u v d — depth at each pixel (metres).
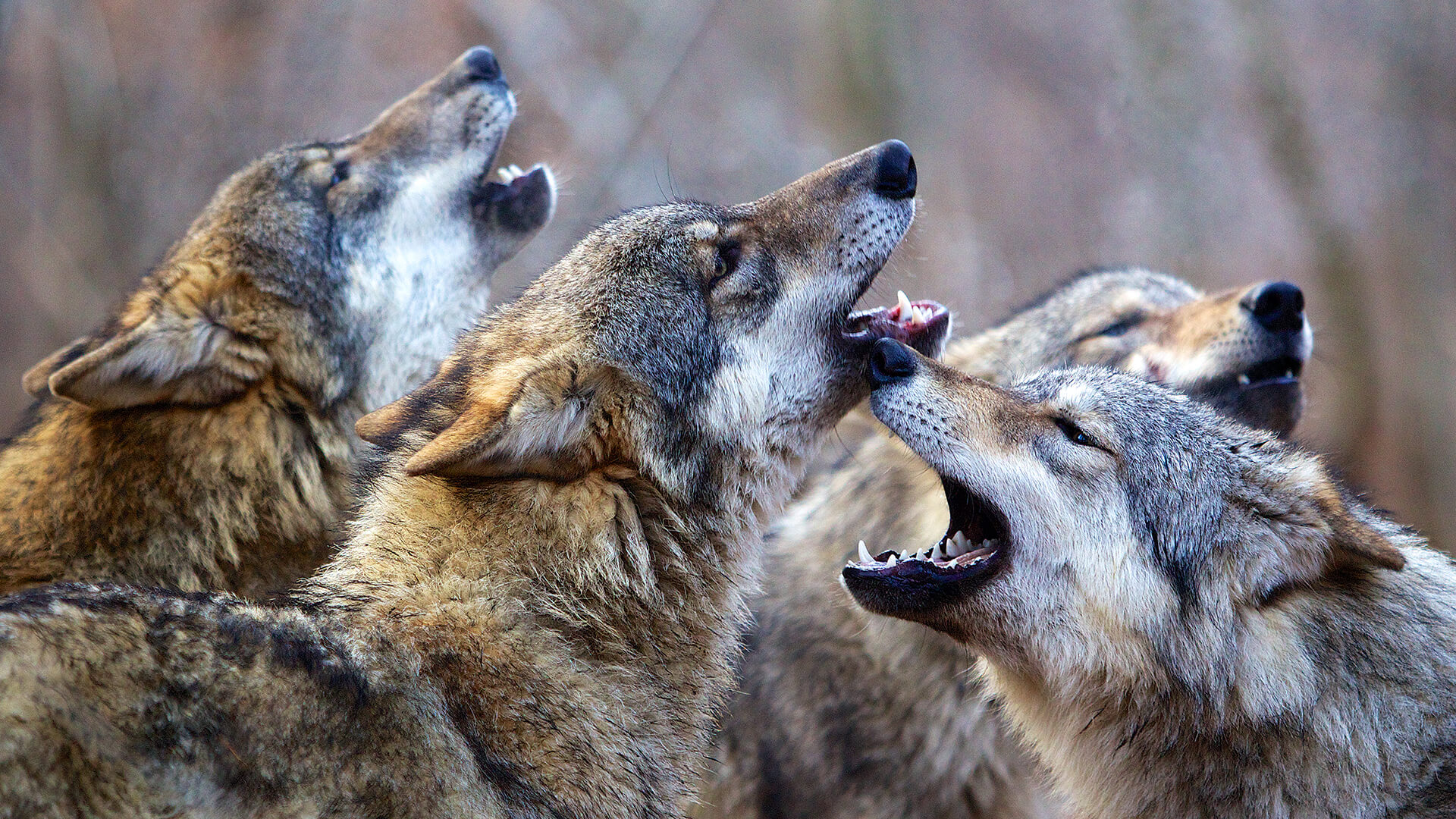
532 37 22.06
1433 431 16.62
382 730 6.36
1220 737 7.75
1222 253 17.47
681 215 8.69
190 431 9.51
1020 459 8.23
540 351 7.84
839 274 8.89
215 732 5.89
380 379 11.22
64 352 10.71
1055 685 8.30
